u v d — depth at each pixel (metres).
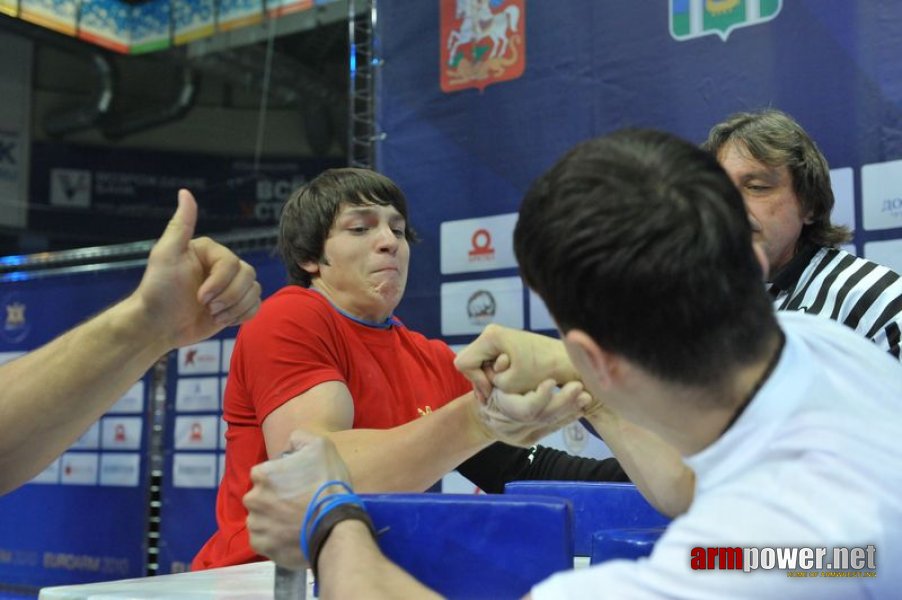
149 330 0.83
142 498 3.31
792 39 2.21
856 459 0.51
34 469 0.86
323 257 1.49
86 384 0.83
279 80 5.89
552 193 0.57
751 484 0.52
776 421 0.54
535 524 0.62
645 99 2.40
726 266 0.54
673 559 0.51
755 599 0.49
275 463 0.70
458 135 2.66
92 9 5.55
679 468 0.81
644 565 0.52
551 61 2.54
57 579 3.47
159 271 0.80
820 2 2.18
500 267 2.57
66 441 0.86
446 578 0.64
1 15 5.29
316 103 6.02
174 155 6.17
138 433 3.34
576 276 0.55
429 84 2.72
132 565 3.30
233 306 0.82
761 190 1.57
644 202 0.54
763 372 0.56
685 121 2.34
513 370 0.76
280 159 6.14
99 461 3.42
